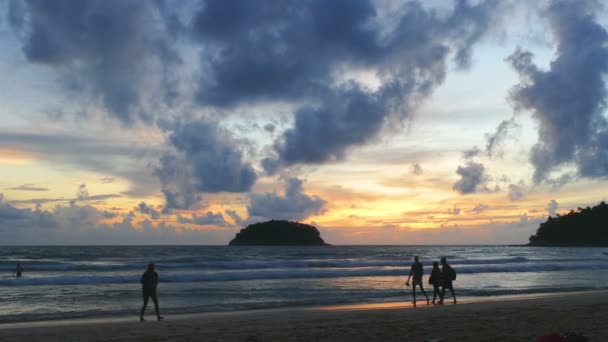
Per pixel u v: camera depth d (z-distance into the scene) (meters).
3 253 81.12
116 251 96.44
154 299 15.05
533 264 48.38
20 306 19.28
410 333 11.85
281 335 11.70
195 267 43.03
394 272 36.12
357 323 13.67
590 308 17.02
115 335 12.01
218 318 15.32
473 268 41.16
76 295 22.80
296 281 30.08
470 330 12.21
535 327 12.64
